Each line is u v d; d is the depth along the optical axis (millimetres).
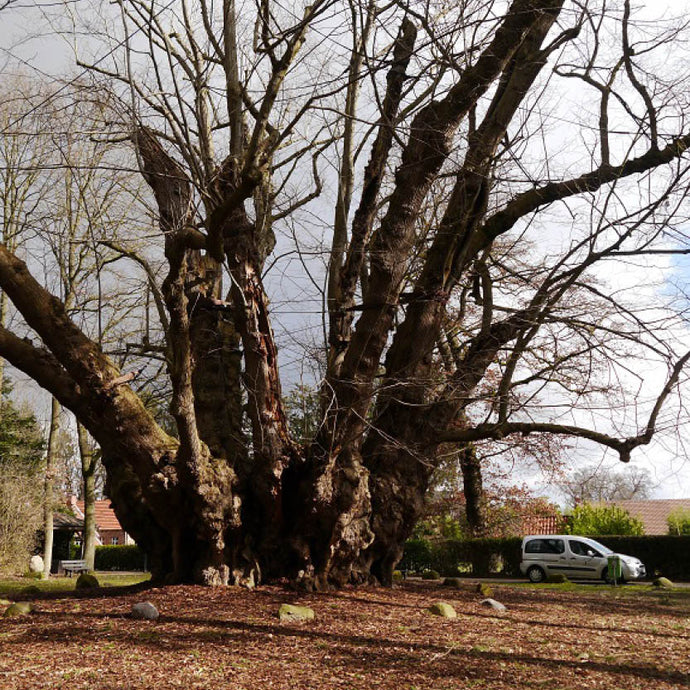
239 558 10469
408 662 6648
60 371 9250
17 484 23766
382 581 11680
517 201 11273
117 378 9125
